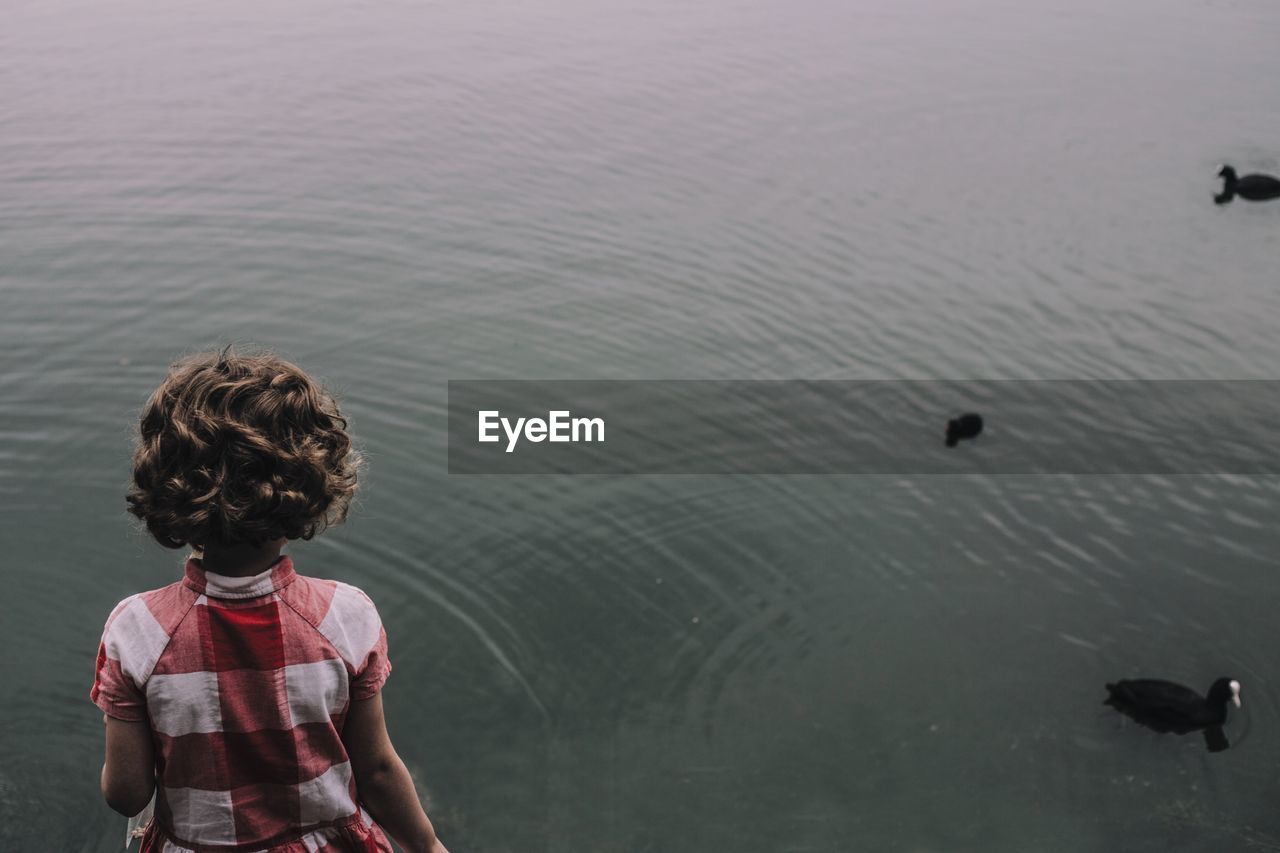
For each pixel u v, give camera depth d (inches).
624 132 588.1
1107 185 574.6
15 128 550.9
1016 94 681.6
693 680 271.4
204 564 75.5
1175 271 497.4
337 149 546.6
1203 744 272.2
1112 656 294.7
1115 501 352.2
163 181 503.8
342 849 81.2
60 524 297.4
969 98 669.3
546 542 307.3
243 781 76.6
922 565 318.7
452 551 300.2
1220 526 345.1
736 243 484.4
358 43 708.0
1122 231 529.7
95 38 695.7
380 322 403.5
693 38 748.0
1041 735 269.0
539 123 593.3
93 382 357.4
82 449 327.0
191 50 680.4
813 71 695.7
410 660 267.7
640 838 232.2
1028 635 299.0
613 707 262.1
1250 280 494.3
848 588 307.0
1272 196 569.6
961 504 343.6
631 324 418.0
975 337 435.5
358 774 81.7
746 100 643.5
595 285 442.6
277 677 75.1
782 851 232.2
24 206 473.7
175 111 583.5
